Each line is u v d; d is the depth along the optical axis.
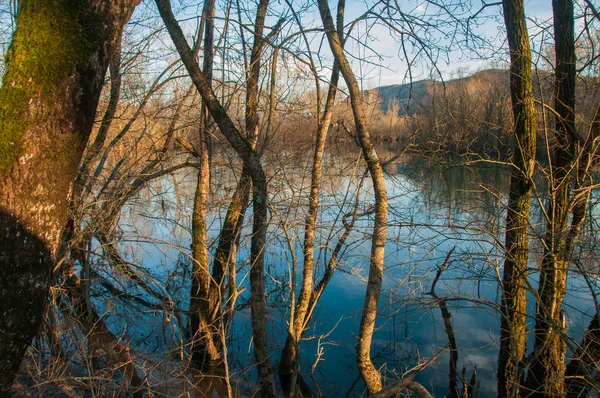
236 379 5.40
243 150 3.46
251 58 5.72
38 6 2.10
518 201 4.69
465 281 6.94
